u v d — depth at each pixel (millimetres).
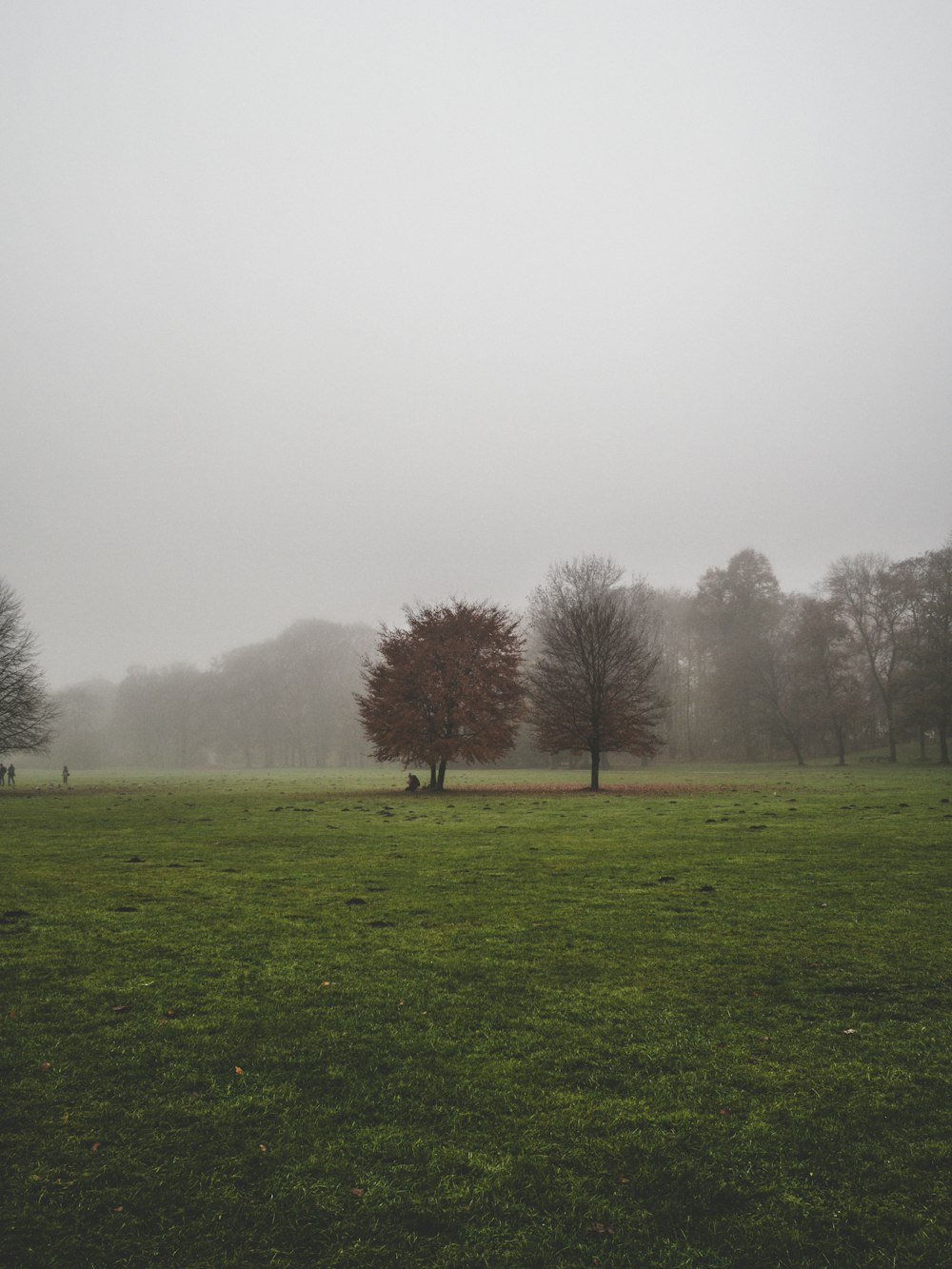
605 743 46844
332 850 19609
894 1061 6836
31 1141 5613
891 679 82312
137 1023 7816
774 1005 8172
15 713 57344
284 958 10023
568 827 24141
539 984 8875
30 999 8555
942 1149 5469
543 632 66688
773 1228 4695
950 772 60625
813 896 13273
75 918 12281
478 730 46062
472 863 17297
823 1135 5668
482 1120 5906
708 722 105500
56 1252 4461
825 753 97750
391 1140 5637
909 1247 4520
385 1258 4449
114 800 40812
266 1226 4707
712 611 101062
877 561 92312
